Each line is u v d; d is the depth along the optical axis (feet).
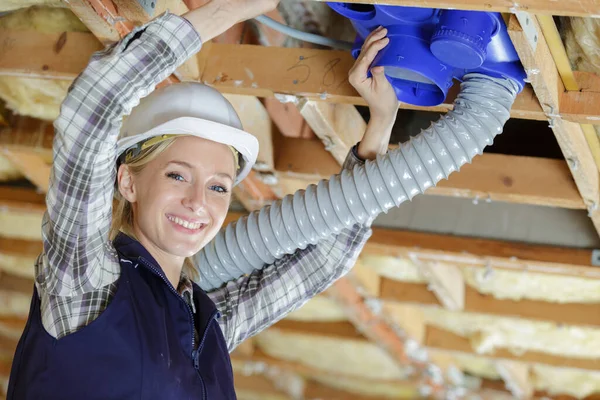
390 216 11.30
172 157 5.70
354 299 14.38
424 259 11.30
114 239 5.75
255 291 6.68
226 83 8.47
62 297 5.30
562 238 10.77
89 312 5.31
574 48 7.55
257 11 5.50
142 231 5.77
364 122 9.76
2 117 10.84
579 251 10.69
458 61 6.73
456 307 13.69
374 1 6.46
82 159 5.00
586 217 10.73
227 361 5.88
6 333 18.97
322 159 10.24
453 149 6.61
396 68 6.95
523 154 10.22
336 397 19.66
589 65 7.64
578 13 6.07
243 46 8.57
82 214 5.11
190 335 5.59
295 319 16.46
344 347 17.25
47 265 5.33
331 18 9.14
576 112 7.59
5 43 8.86
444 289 13.08
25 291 16.11
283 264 6.83
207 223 5.74
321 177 10.20
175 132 5.70
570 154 8.57
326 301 15.42
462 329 15.62
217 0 5.38
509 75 6.90
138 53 5.06
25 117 10.92
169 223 5.67
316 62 8.35
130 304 5.36
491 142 6.82
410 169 6.51
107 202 5.23
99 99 4.97
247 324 6.57
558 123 7.90
